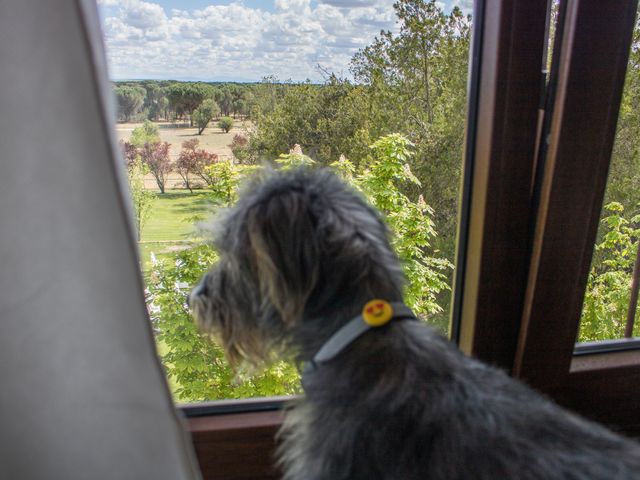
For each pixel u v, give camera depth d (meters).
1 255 0.75
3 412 0.84
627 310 1.78
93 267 0.77
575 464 0.76
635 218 1.67
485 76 1.22
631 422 1.59
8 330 0.79
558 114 1.20
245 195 1.07
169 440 0.89
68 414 0.85
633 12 1.15
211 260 1.81
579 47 1.14
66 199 0.74
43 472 0.89
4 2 0.66
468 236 1.39
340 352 0.92
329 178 1.07
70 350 0.82
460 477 0.76
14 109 0.70
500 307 1.40
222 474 1.39
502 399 0.86
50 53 0.68
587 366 1.52
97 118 0.71
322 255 0.95
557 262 1.33
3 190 0.73
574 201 1.27
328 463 0.86
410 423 0.82
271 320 1.03
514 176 1.27
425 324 0.99
